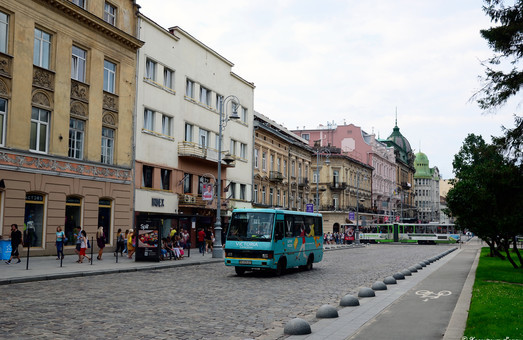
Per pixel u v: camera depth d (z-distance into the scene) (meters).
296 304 13.07
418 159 172.38
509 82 19.34
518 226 22.11
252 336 9.04
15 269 19.66
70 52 28.75
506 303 11.62
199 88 43.78
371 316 10.56
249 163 52.97
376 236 80.56
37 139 26.72
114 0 32.72
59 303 12.21
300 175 70.00
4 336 8.51
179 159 39.88
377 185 102.19
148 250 25.58
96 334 8.85
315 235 26.08
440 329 9.15
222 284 17.36
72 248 28.45
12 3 25.03
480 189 21.67
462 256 38.88
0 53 24.36
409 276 20.31
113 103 32.47
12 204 24.69
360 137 97.62
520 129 19.77
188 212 41.06
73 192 28.62
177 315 10.91
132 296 13.71
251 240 20.66
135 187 34.22
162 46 38.03
